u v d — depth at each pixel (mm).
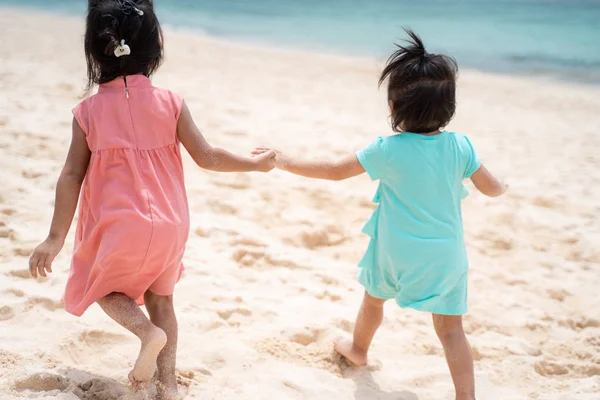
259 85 9391
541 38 14312
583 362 3422
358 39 14172
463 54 12680
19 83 7383
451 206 2779
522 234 4969
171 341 2762
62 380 2699
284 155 3006
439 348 3416
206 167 2785
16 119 6043
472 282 4219
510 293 4113
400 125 2834
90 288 2531
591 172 6406
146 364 2479
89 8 2662
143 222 2494
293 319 3521
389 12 18391
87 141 2592
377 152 2781
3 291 3371
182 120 2736
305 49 12891
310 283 4012
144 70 2697
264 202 5094
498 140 7473
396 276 2789
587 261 4586
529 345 3512
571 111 8969
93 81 2709
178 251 2643
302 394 2896
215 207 4930
